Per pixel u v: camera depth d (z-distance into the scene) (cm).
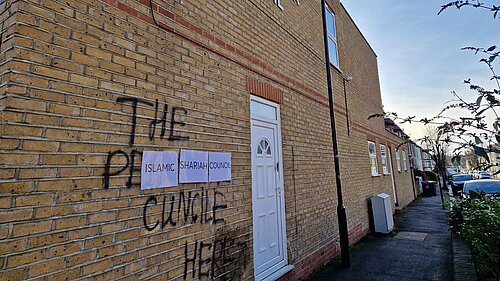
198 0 355
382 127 1307
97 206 226
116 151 245
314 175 591
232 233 357
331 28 847
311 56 660
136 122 264
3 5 213
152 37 291
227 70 388
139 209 257
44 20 212
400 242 741
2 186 179
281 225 470
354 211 772
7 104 187
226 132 370
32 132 196
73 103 221
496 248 412
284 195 486
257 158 443
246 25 444
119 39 260
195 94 331
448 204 948
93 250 220
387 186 1195
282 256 460
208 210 328
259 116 458
